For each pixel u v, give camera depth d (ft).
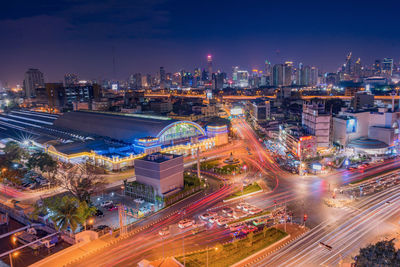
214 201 421.18
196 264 271.69
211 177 527.81
